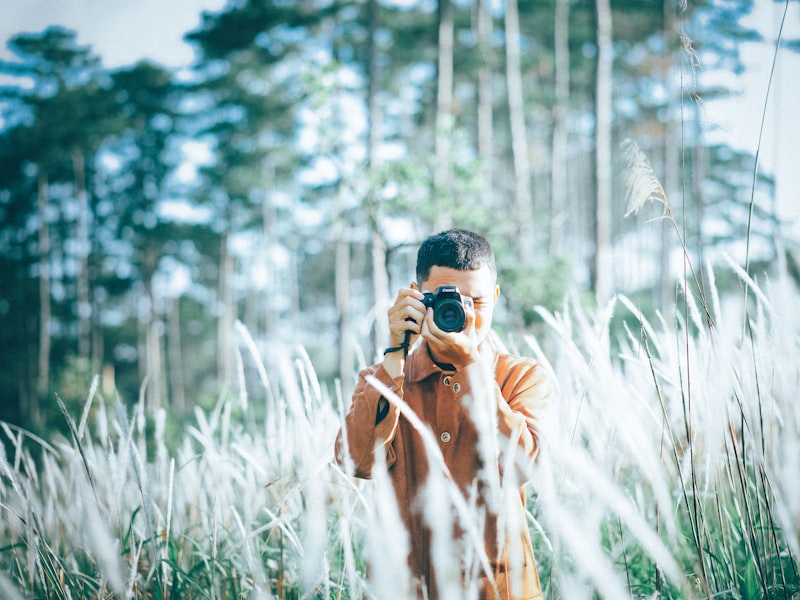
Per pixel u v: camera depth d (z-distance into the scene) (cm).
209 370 3631
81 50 2745
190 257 3362
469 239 174
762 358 194
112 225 3142
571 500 186
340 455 174
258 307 3981
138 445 240
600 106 1317
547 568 210
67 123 2642
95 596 195
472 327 162
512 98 1656
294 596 207
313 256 4259
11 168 2817
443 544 133
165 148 3045
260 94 2628
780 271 152
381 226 783
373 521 138
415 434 176
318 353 2894
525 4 2462
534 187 3419
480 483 165
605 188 1299
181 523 253
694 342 217
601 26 1330
